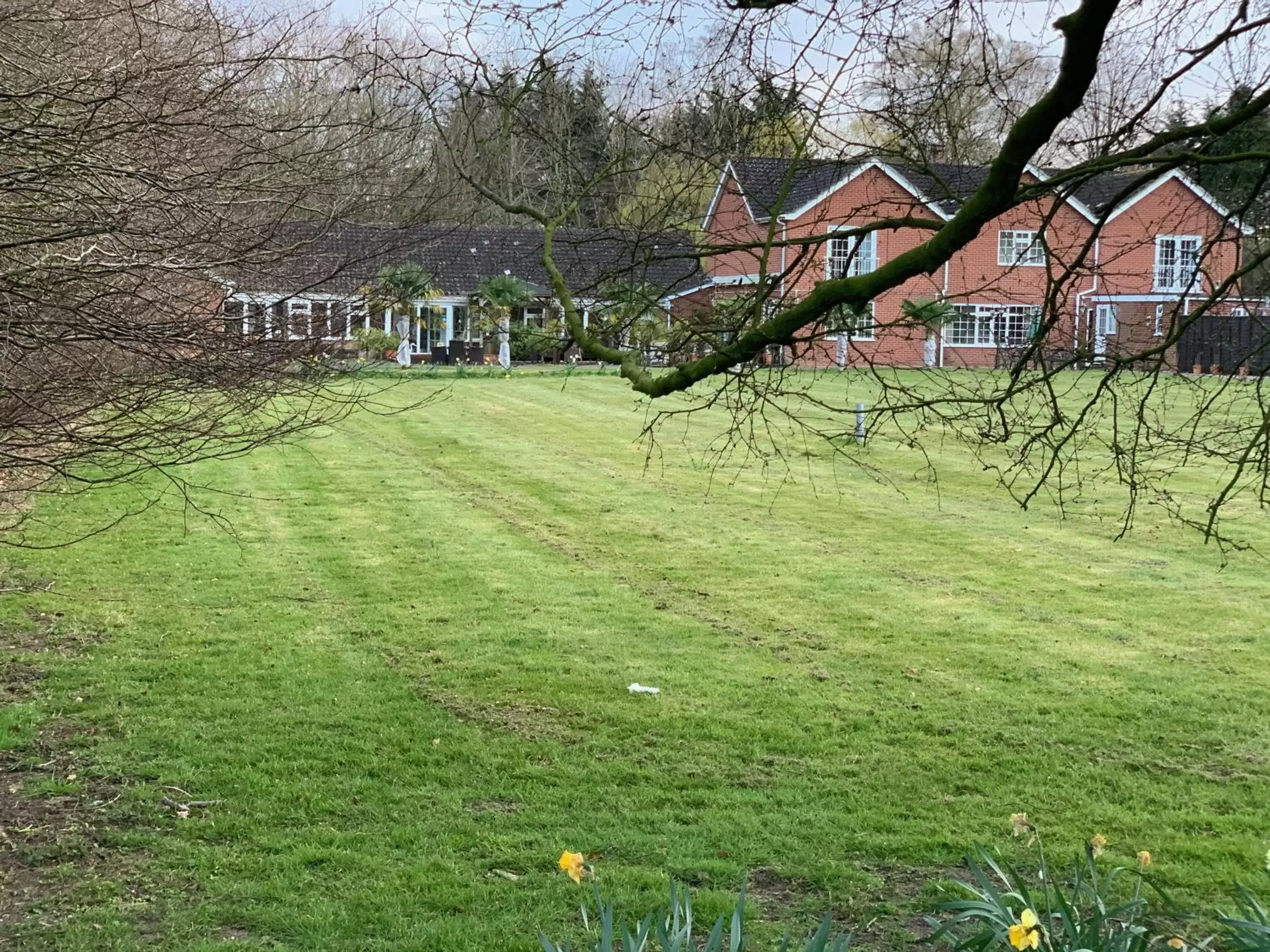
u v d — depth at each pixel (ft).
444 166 17.92
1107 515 40.50
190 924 13.03
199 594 28.48
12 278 12.91
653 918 10.82
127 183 14.42
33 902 13.41
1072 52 8.87
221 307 15.67
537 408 74.33
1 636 24.36
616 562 32.99
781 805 16.60
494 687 21.71
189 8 17.12
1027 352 15.20
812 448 56.65
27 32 14.49
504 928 12.94
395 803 16.43
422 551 34.06
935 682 22.35
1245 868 14.60
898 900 13.84
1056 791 17.21
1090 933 10.18
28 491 19.52
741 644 24.91
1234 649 24.80
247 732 19.16
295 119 16.75
